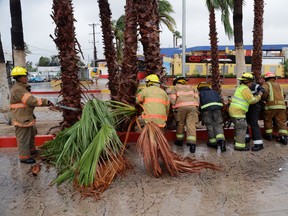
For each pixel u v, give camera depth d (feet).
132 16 26.00
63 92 22.36
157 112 19.13
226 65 114.11
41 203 14.30
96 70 144.77
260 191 15.14
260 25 33.78
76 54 22.13
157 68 23.75
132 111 22.11
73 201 14.44
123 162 18.08
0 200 14.69
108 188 15.75
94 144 17.20
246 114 22.81
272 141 24.36
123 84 24.95
